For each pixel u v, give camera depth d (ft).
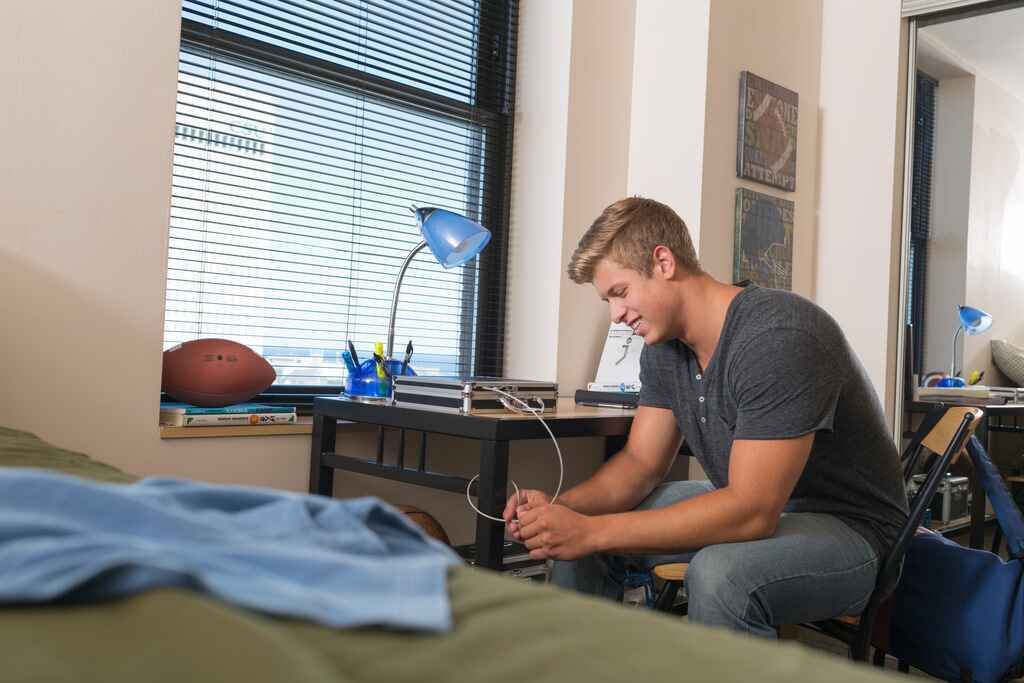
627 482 5.99
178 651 1.36
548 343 9.43
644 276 5.44
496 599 1.81
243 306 7.95
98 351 6.47
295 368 8.34
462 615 1.71
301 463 7.66
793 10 10.59
